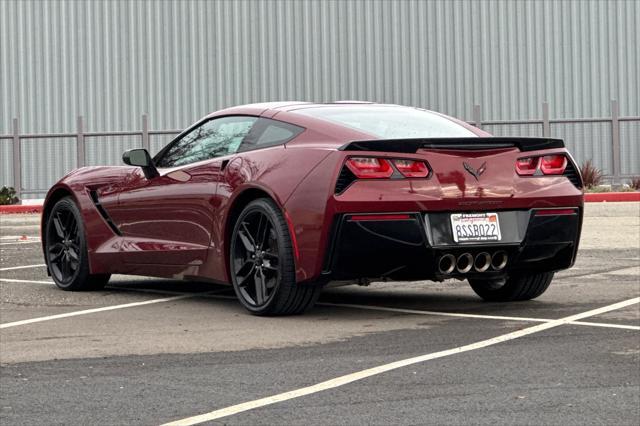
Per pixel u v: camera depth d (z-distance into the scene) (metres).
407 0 29.56
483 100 29.58
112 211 8.32
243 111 7.60
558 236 6.99
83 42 30.25
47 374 5.21
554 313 7.01
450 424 4.18
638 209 18.17
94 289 8.64
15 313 7.31
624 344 5.82
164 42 30.06
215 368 5.31
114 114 30.23
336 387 4.84
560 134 24.81
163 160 8.08
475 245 6.68
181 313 7.23
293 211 6.66
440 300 7.80
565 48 29.47
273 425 4.20
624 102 29.47
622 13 29.34
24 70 30.44
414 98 29.62
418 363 5.36
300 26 29.72
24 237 14.65
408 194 6.50
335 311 7.25
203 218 7.46
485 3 29.45
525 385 4.83
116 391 4.82
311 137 6.91
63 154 26.02
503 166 6.81
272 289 6.91
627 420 4.21
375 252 6.50
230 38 29.92
